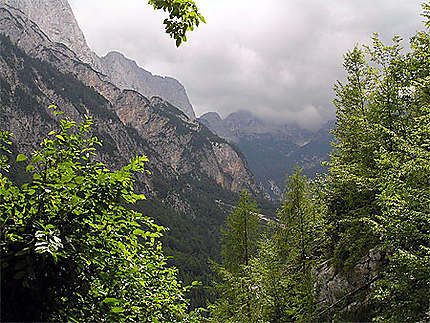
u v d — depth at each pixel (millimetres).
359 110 20172
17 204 4445
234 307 16188
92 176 4965
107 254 4918
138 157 5250
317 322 16875
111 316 4641
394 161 12898
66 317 4188
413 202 10539
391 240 11398
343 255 20250
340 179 18047
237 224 21922
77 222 4457
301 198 17422
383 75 18766
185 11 5520
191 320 7027
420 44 17828
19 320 3756
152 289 6184
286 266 17656
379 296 11141
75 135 5410
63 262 4070
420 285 10648
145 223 5508
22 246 3891
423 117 12375
